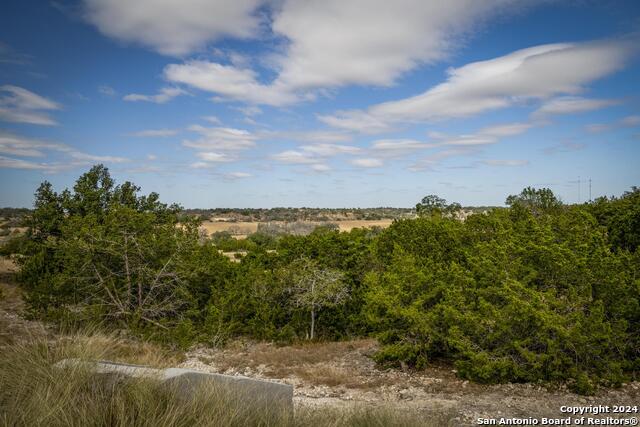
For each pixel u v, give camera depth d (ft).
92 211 80.94
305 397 36.24
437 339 42.78
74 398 13.32
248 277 67.41
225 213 406.00
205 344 58.03
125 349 25.27
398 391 37.24
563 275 41.29
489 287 41.50
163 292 62.54
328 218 368.07
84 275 60.80
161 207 88.12
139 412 13.16
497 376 37.81
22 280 73.20
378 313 47.52
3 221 228.43
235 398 15.49
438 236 61.98
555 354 35.68
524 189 71.31
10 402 12.95
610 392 34.47
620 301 38.91
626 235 52.60
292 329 62.54
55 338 19.40
